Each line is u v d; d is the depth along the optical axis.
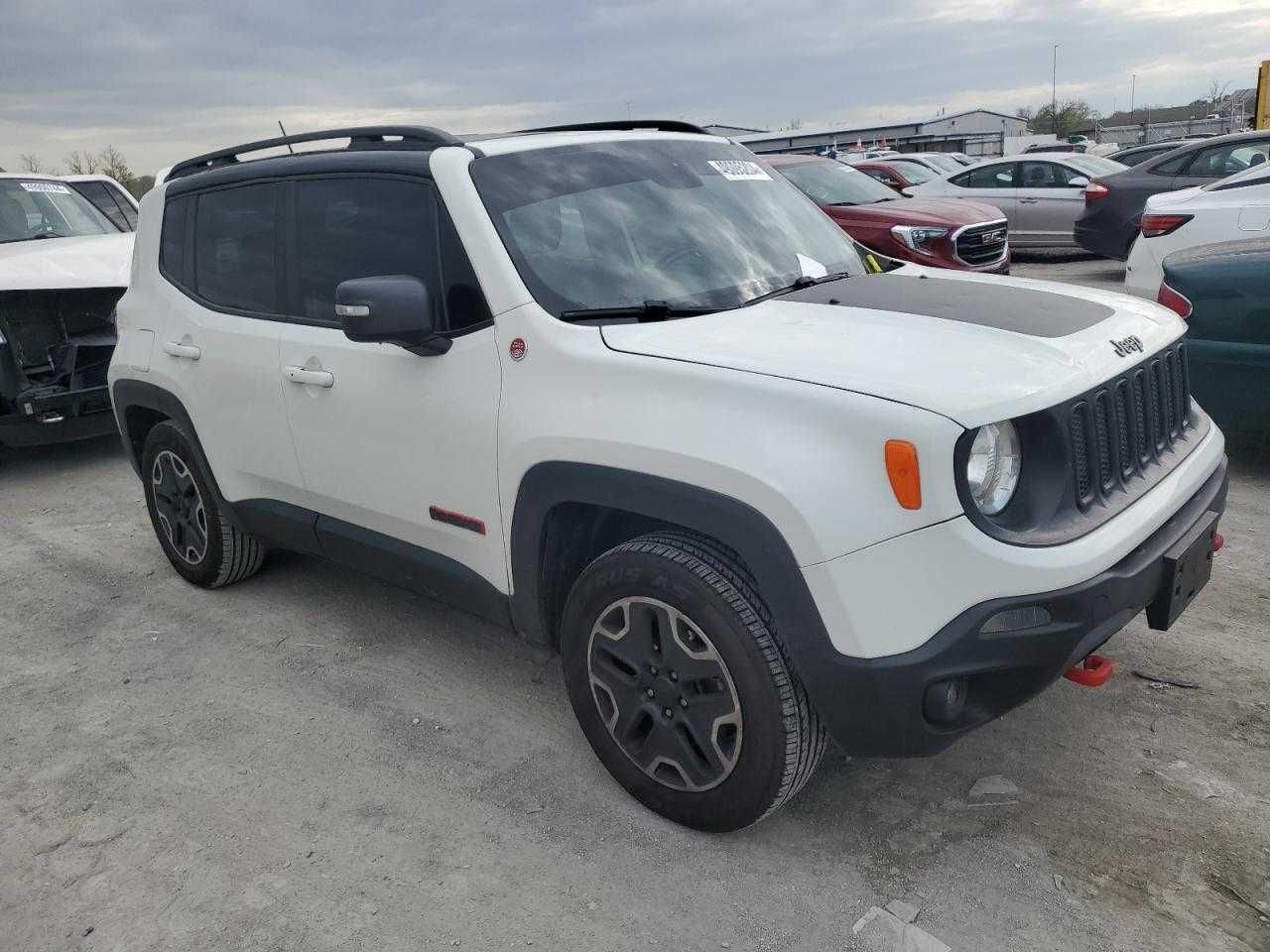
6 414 6.76
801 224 3.74
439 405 3.14
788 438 2.38
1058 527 2.42
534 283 2.98
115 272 7.03
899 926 2.46
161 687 3.89
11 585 5.01
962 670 2.30
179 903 2.70
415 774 3.22
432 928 2.56
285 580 4.81
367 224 3.41
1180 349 3.07
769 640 2.51
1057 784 2.94
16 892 2.79
